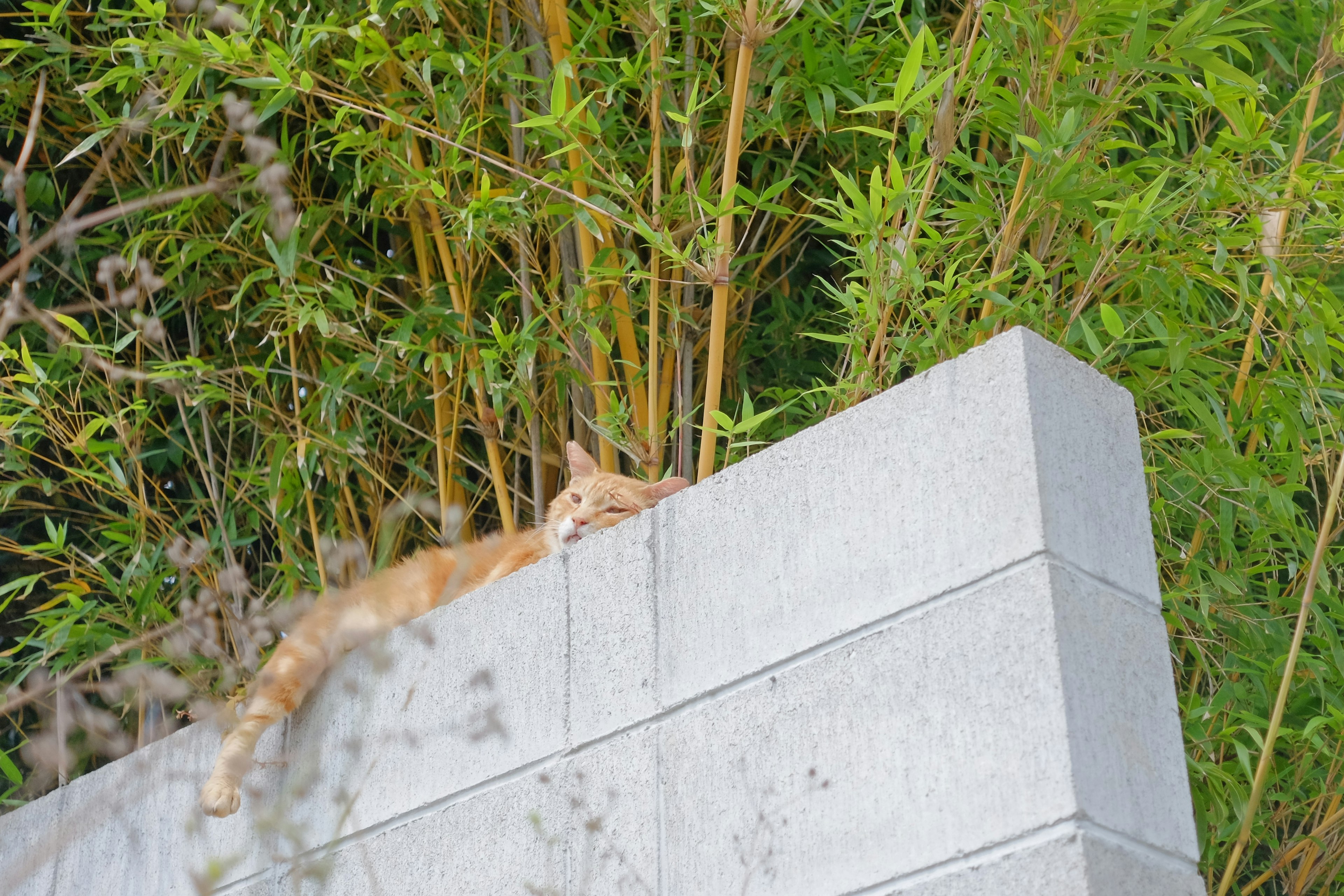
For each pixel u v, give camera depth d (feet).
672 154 14.12
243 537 15.24
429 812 8.83
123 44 12.11
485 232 12.72
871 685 6.89
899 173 9.48
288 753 9.91
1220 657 11.98
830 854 6.72
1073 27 10.07
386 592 10.74
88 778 11.02
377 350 13.25
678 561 8.16
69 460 15.52
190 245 13.60
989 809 6.17
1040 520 6.47
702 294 14.06
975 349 7.09
